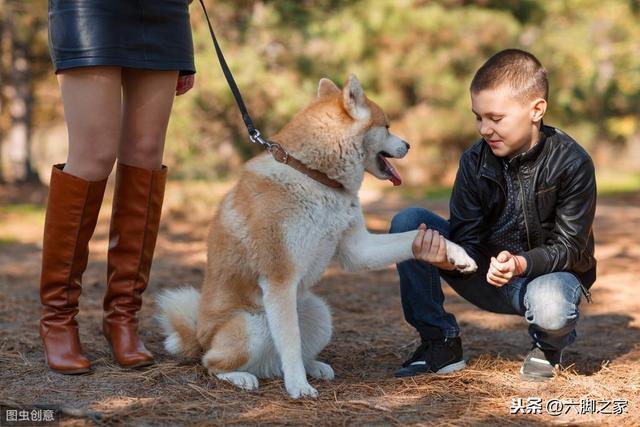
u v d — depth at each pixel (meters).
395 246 3.09
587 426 2.54
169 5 3.03
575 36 19.06
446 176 15.01
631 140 18.84
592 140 17.78
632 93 18.67
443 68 13.44
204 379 3.05
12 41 13.70
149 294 5.27
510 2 15.52
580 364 3.38
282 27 9.65
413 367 3.23
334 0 11.84
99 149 2.99
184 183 9.62
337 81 10.23
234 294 3.09
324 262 3.12
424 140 14.12
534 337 3.09
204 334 3.14
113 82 2.95
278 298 2.95
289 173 2.99
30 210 10.91
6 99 15.67
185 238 8.37
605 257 6.95
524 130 2.92
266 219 2.94
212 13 9.16
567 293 2.89
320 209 3.00
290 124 3.13
